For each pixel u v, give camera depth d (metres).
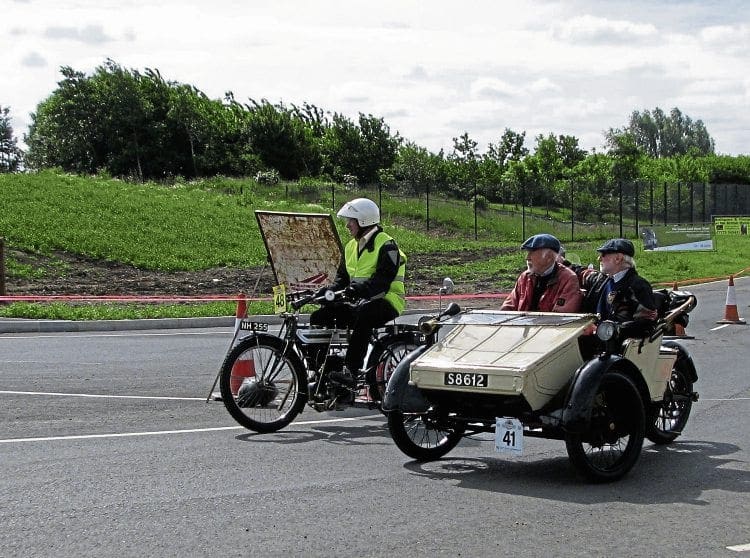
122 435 8.73
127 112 72.69
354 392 9.25
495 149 88.06
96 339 16.36
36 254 28.36
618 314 7.92
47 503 6.35
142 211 36.94
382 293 9.17
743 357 14.45
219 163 73.44
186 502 6.42
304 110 89.94
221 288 25.17
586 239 46.12
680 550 5.49
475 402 7.40
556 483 7.12
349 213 9.36
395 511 6.27
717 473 7.47
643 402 7.46
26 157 84.06
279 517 6.09
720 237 46.75
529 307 8.20
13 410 9.84
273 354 9.21
